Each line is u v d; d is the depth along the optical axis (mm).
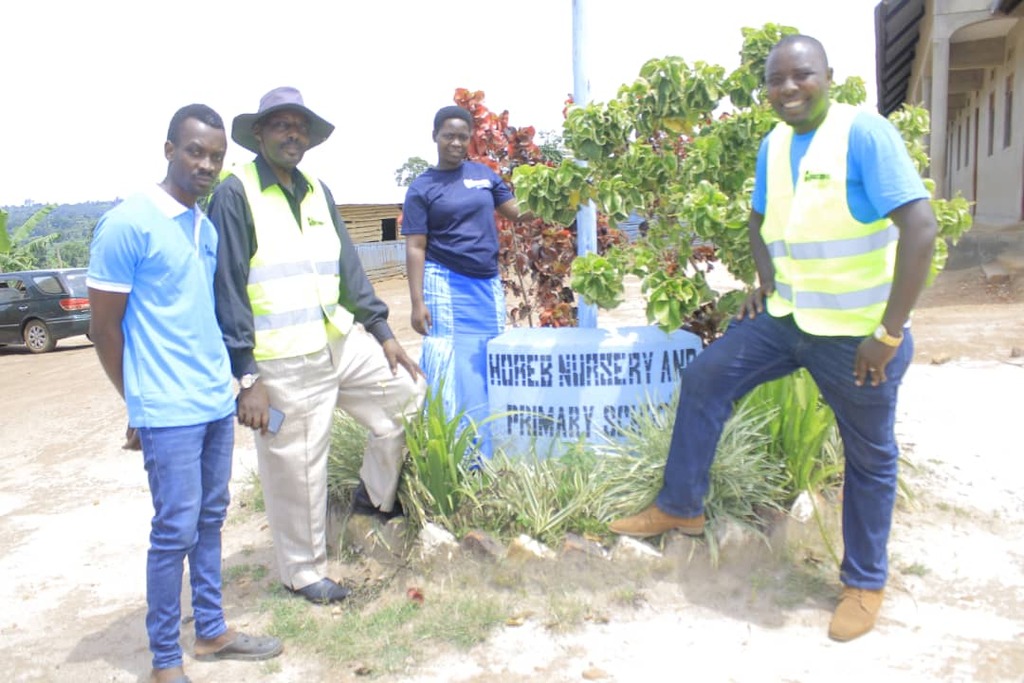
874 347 3086
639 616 3607
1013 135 16531
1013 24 16469
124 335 3105
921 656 3234
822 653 3293
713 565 3771
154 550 3176
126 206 3064
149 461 3148
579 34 4762
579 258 4414
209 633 3463
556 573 3793
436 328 4730
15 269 29766
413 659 3387
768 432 4223
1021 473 5000
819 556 3936
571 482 4094
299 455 3721
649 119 4586
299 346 3623
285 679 3334
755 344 3471
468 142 4656
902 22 19438
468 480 4125
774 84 3197
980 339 8805
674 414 4246
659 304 4195
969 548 4117
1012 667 3143
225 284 3467
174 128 3107
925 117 4801
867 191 3064
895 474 3357
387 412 4000
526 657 3361
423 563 3979
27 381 13891
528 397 4539
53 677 3492
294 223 3652
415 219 4676
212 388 3215
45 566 4727
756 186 3658
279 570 3947
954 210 4680
